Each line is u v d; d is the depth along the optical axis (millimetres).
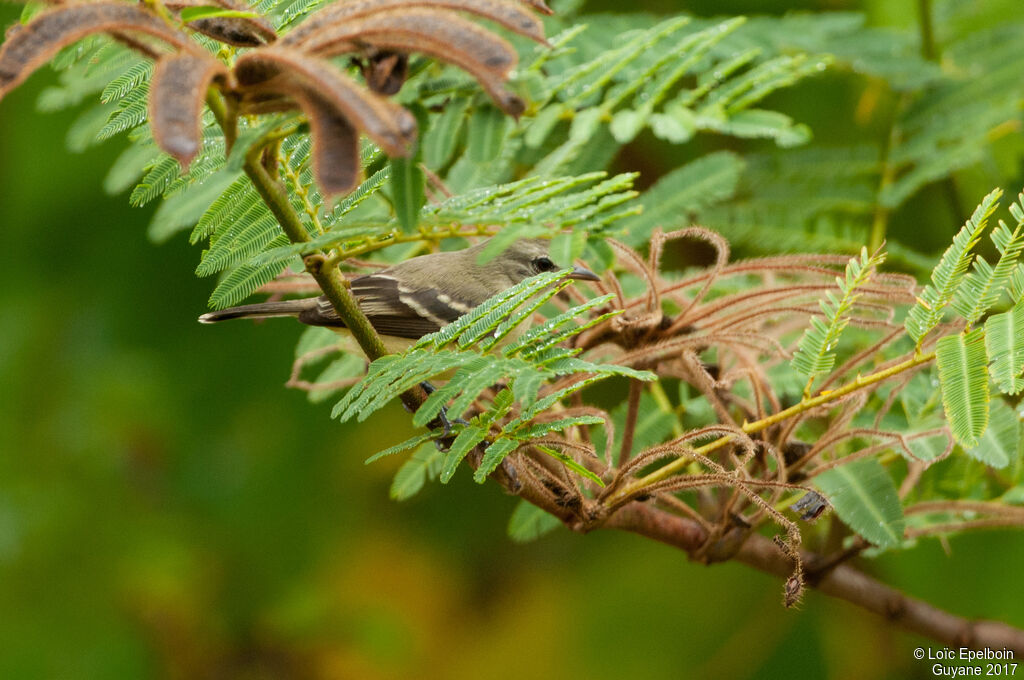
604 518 7328
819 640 12680
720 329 8086
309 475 13000
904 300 7906
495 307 6289
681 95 9414
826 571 8938
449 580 13719
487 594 14555
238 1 5723
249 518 12828
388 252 10688
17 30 4801
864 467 8023
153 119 3984
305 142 6871
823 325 6953
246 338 12742
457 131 7484
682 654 12891
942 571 10609
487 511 14008
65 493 12453
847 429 7766
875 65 11453
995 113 11250
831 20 11453
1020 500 8531
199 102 4094
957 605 10555
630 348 8102
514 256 10469
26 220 12500
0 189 12516
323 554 13047
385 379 6039
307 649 13242
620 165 13227
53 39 4246
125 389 12562
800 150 11602
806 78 12961
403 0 4742
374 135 3984
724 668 12812
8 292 12539
